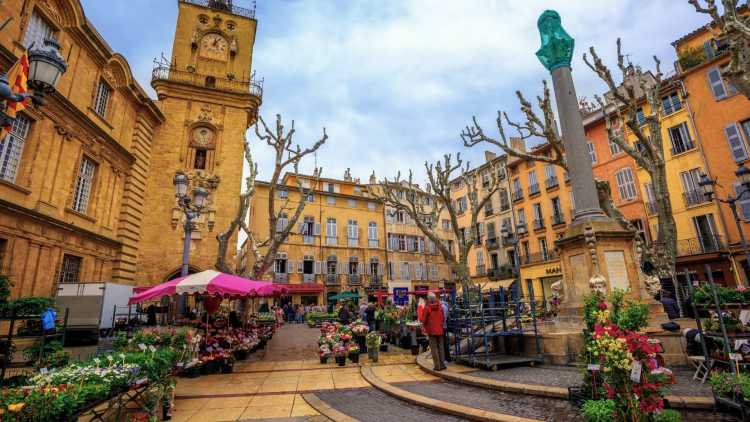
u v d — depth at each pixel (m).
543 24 11.43
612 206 12.27
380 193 43.28
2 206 11.80
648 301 8.61
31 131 13.48
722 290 8.62
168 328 8.68
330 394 7.31
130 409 6.12
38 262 13.43
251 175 18.42
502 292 9.56
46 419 3.43
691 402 4.93
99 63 17.44
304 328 25.67
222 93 25.27
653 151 14.19
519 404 5.66
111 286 14.57
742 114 21.27
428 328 8.52
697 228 22.36
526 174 34.81
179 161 23.31
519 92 15.18
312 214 38.69
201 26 26.81
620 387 3.89
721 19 11.73
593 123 28.78
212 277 9.78
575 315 8.78
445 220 47.44
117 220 19.23
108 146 18.09
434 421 5.45
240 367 10.43
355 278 38.94
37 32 13.95
